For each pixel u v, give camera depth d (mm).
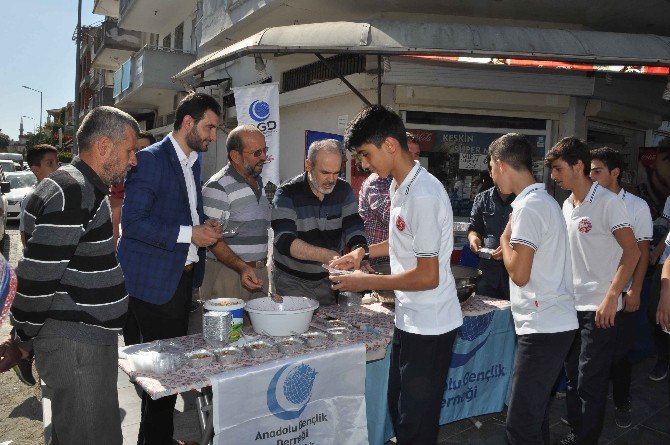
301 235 3209
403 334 2246
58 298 1979
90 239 1987
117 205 4184
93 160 2002
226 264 3035
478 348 3303
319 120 8820
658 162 7785
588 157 2910
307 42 5305
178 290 2865
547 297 2357
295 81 9562
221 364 2195
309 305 2646
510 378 3568
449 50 5219
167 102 16188
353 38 5254
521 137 2430
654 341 4410
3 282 1252
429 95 7391
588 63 5480
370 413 2945
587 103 7875
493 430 3463
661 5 7062
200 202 3104
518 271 2275
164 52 13609
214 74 12531
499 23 7809
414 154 4160
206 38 10672
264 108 6184
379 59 6613
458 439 3342
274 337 2490
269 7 7957
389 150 2111
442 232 2158
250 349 2316
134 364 2115
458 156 7809
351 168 7309
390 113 2131
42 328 1986
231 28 9344
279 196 3148
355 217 3326
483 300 3527
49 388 2041
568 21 7836
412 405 2207
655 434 3471
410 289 2086
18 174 15891
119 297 2096
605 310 2709
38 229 1849
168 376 2062
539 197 2338
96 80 28625
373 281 2150
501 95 7516
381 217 4180
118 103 17094
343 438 2475
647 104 8367
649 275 4598
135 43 20891
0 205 9945
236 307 2475
